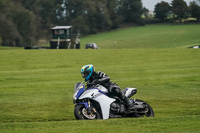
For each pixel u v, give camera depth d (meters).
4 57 111.69
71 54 122.25
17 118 32.50
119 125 25.92
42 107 37.75
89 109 28.56
